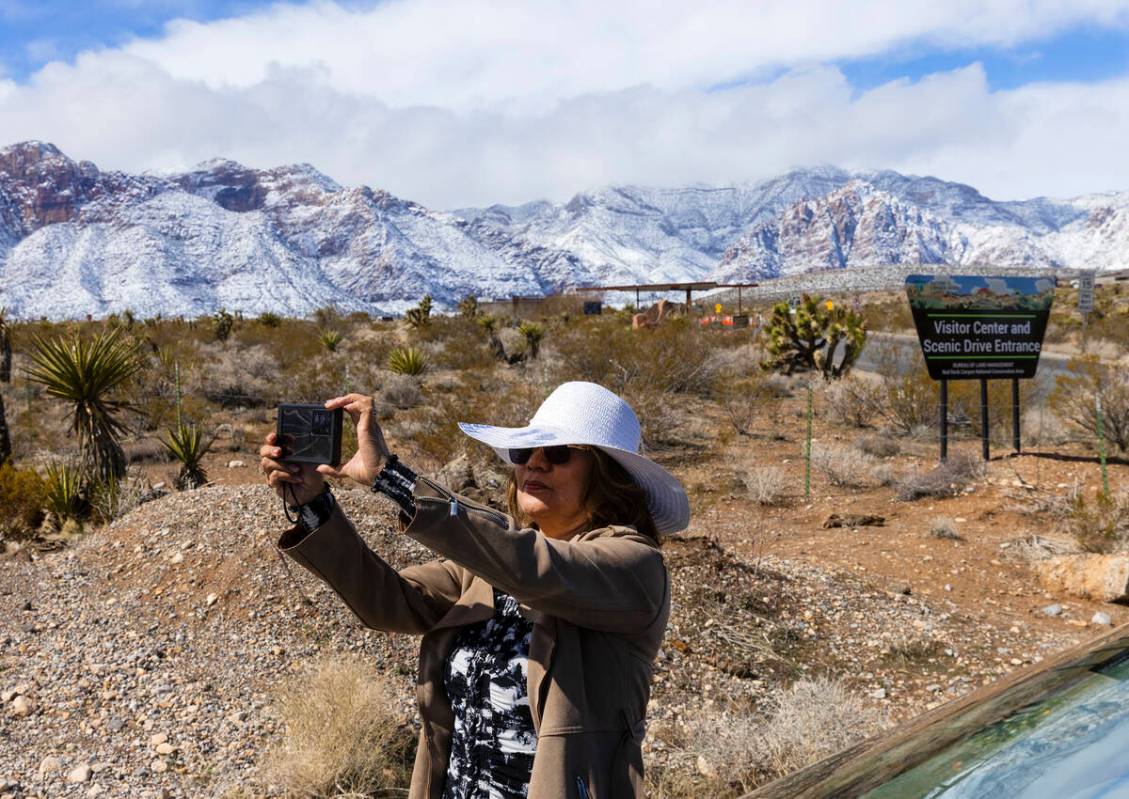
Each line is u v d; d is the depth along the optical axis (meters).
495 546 1.60
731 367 22.58
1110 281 103.12
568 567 1.65
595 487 1.98
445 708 1.99
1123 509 9.79
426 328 35.53
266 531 6.83
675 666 6.26
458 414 14.47
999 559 9.19
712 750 5.01
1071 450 13.77
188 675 5.44
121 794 4.35
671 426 15.57
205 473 12.22
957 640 7.14
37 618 6.11
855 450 13.63
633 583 1.75
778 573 8.08
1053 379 20.78
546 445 1.91
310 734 4.61
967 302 13.09
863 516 10.53
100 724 4.94
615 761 1.78
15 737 4.78
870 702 6.09
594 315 57.09
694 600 7.22
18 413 16.81
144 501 9.70
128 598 6.30
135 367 11.13
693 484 12.11
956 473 12.08
